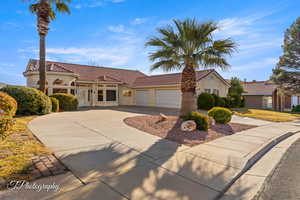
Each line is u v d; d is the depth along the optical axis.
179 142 5.61
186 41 7.94
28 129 6.60
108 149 4.63
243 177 3.48
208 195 2.69
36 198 2.39
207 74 19.00
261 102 27.48
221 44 7.68
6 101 6.55
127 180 3.03
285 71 22.73
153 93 20.97
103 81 20.27
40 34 12.19
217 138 6.39
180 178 3.19
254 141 6.07
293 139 7.09
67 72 16.14
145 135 6.33
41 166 3.36
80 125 7.88
